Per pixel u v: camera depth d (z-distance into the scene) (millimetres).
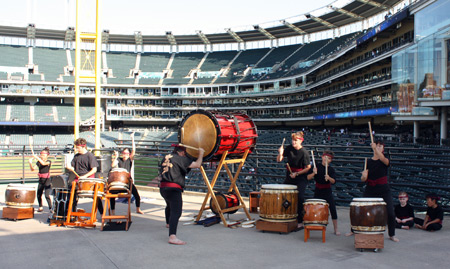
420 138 27594
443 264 5422
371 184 6953
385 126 51156
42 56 74125
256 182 11906
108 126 76562
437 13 25969
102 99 74375
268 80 69188
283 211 7270
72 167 8211
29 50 74688
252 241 6719
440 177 12781
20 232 7266
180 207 6703
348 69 48688
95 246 6285
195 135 7910
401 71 30719
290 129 74250
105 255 5766
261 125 77688
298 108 72062
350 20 67312
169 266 5262
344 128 63594
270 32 77375
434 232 7473
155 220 8625
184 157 6809
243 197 11734
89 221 7938
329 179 7227
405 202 7852
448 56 24719
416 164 9609
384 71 43406
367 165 7012
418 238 6988
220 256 5762
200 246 6348
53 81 67938
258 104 72812
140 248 6184
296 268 5207
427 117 28203
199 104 75875
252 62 78312
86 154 8242
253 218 8852
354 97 54250
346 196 13680
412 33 37625
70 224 7754
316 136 45344
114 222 8172
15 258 5590
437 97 25766
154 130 71875
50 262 5410
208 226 7945
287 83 72188
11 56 71312
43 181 9359
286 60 73500
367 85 43656
